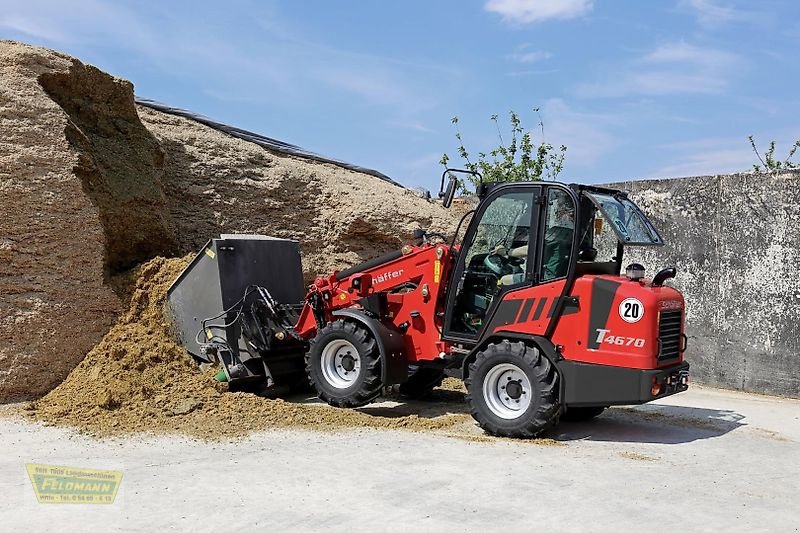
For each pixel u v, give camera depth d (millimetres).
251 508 5316
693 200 11812
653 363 7133
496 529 5031
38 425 7508
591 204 7715
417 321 8570
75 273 9023
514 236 7887
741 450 7465
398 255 8734
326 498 5562
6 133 9125
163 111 13414
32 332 8516
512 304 7711
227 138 13391
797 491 6125
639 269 7508
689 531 5109
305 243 12609
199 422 7727
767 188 10953
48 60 10219
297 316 9555
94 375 8375
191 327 9172
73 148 9500
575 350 7383
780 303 10820
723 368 11406
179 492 5637
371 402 9250
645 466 6711
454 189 8133
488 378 7695
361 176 15328
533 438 7562
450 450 7012
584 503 5602
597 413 8703
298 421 7945
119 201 10125
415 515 5254
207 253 9078
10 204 8789
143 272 9742
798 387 10625
